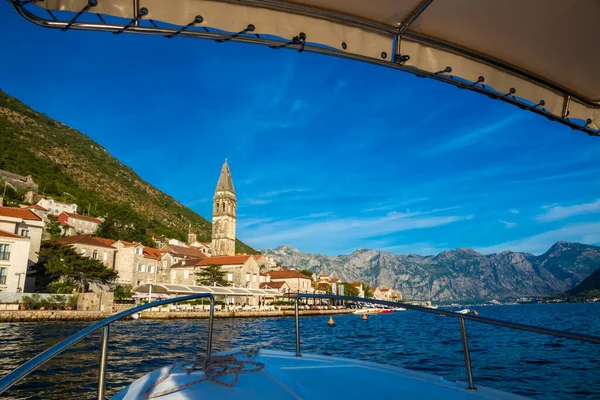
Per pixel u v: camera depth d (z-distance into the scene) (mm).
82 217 105125
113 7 2244
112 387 12500
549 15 2695
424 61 3025
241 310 71688
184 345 25234
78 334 2420
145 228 144000
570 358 18891
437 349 23141
